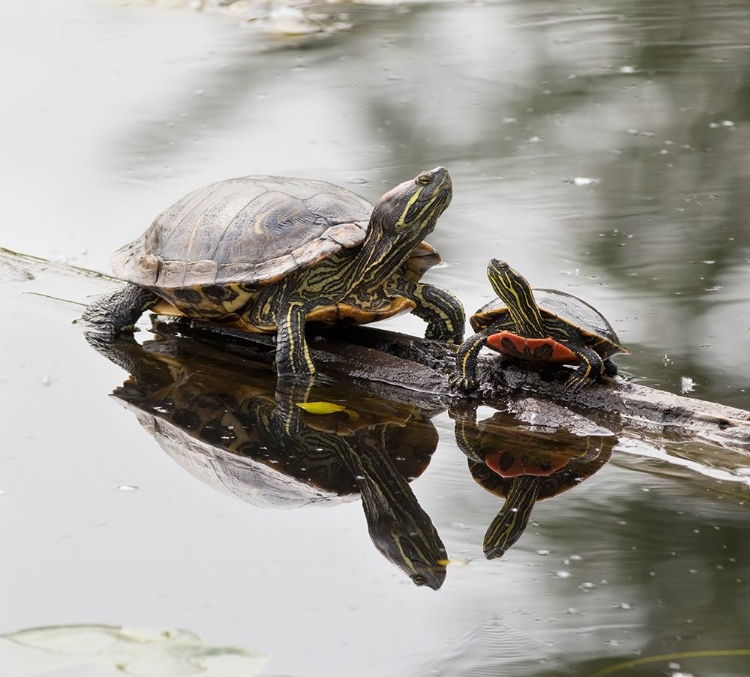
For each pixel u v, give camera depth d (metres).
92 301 20.52
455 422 15.73
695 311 19.84
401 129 33.16
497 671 9.09
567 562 11.19
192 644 9.27
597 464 14.21
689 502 12.85
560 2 51.12
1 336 18.64
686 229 24.73
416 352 17.88
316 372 17.53
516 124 33.84
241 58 41.25
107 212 25.73
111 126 33.03
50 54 41.72
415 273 18.98
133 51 42.31
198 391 16.62
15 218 25.19
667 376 16.97
